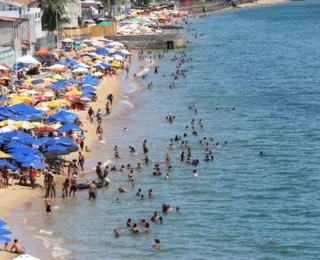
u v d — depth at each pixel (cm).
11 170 9694
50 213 8581
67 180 9238
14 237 7856
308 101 16138
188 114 14725
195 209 8875
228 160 11181
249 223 8444
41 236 7912
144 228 8194
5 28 17300
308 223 8425
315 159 11181
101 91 16700
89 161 10906
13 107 11656
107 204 9025
